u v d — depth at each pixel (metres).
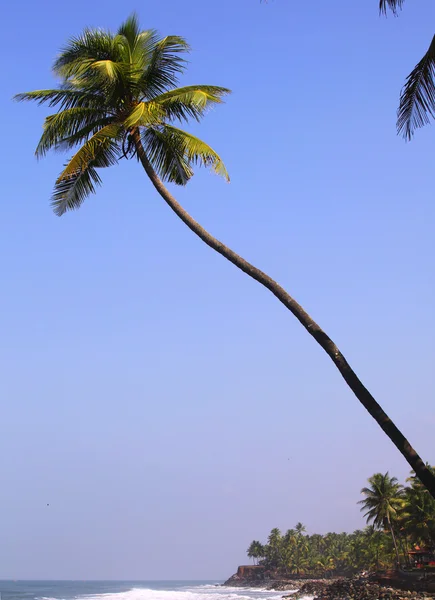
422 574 73.00
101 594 179.25
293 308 11.77
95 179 15.45
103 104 15.00
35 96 15.02
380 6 10.52
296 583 176.88
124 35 15.17
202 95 14.05
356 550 134.12
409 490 80.75
